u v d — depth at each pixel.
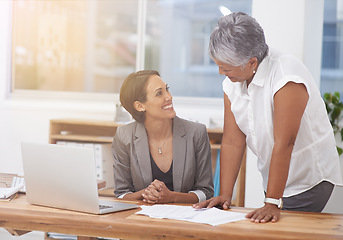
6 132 4.47
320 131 2.05
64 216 1.80
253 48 1.82
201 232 1.64
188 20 4.49
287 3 3.66
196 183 2.42
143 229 1.69
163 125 2.39
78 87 4.68
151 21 4.53
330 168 2.11
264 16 3.71
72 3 4.64
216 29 1.85
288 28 3.68
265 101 1.95
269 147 2.05
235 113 2.11
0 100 4.54
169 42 4.52
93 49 4.63
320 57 3.95
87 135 4.21
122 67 4.61
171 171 2.39
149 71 2.38
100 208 1.90
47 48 4.69
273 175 1.83
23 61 4.70
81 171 1.82
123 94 2.38
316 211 2.13
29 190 1.98
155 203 2.12
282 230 1.66
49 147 1.88
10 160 4.47
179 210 1.92
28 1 4.68
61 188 1.89
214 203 2.01
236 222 1.76
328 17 4.12
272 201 1.82
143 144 2.38
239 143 2.17
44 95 4.64
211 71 4.47
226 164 2.16
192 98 4.38
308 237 1.59
